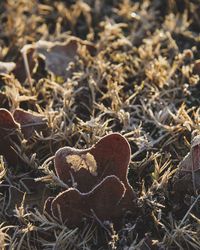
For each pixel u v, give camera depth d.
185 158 0.63
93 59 0.74
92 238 0.63
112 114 0.69
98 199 0.61
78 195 0.61
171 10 0.81
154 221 0.63
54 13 0.82
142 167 0.65
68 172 0.63
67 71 0.73
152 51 0.76
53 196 0.65
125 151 0.62
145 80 0.72
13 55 0.77
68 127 0.67
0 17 0.80
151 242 0.61
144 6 0.81
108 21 0.79
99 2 0.82
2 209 0.64
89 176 0.63
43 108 0.71
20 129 0.66
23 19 0.80
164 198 0.63
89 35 0.78
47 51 0.73
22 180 0.65
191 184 0.63
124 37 0.77
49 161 0.66
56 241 0.61
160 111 0.68
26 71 0.73
